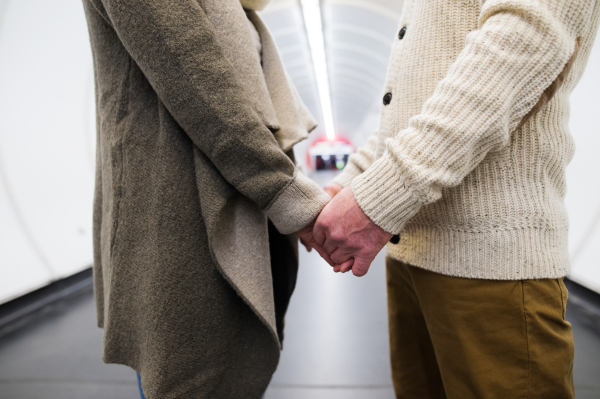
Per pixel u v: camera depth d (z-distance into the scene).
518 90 0.49
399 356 0.90
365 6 5.45
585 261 2.66
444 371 0.66
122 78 0.62
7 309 2.69
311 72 8.98
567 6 0.48
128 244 0.61
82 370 1.89
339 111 15.81
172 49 0.52
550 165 0.56
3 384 1.79
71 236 3.43
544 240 0.55
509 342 0.57
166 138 0.58
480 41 0.50
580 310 2.52
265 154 0.56
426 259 0.65
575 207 2.78
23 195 2.97
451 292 0.62
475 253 0.58
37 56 2.94
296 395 1.60
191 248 0.58
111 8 0.53
